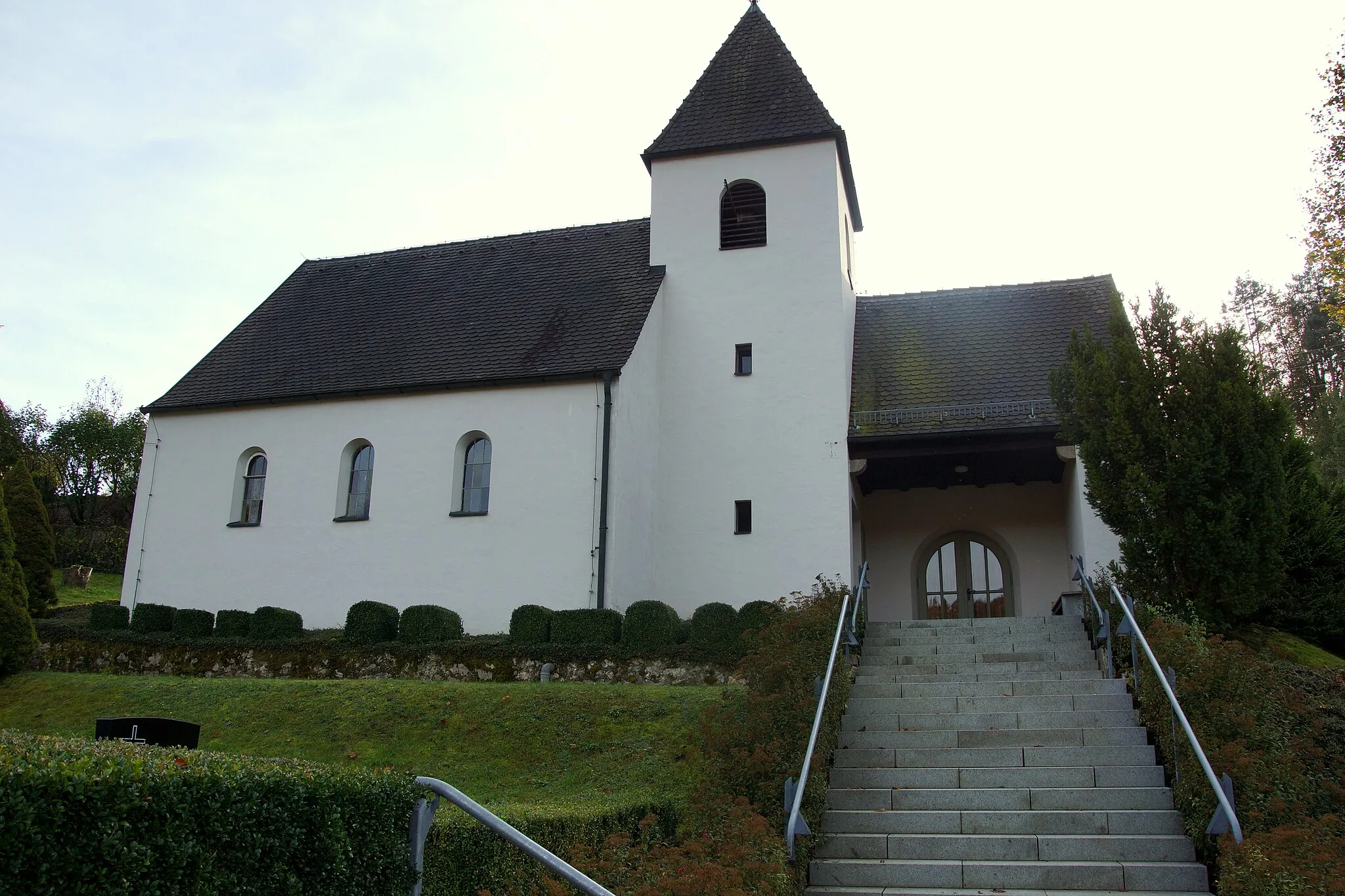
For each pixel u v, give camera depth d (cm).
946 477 2286
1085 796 1034
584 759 1304
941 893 905
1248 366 1514
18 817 445
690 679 1662
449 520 2103
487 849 782
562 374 2062
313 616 2167
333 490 2227
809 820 970
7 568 1856
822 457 2141
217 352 2603
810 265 2261
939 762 1141
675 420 2244
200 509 2331
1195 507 1452
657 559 2173
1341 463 3562
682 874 684
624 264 2438
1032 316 2409
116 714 1603
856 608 1505
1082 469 1917
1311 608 1644
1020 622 1566
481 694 1500
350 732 1437
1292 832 812
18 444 4431
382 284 2716
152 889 500
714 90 2461
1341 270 2297
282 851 574
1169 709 1081
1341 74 2255
